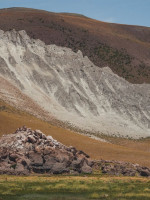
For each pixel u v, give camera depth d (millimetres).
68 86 190250
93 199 48844
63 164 75625
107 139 158625
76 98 185500
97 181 62562
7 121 121188
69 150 83500
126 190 54531
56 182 60469
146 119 192125
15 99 160000
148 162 109062
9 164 72688
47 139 85125
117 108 191625
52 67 198750
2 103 144500
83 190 54375
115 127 176500
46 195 50938
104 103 191250
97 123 175125
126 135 173250
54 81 189875
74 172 76062
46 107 171250
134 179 69125
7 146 79625
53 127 134875
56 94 185125
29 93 175875
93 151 115500
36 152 75688
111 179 66875
